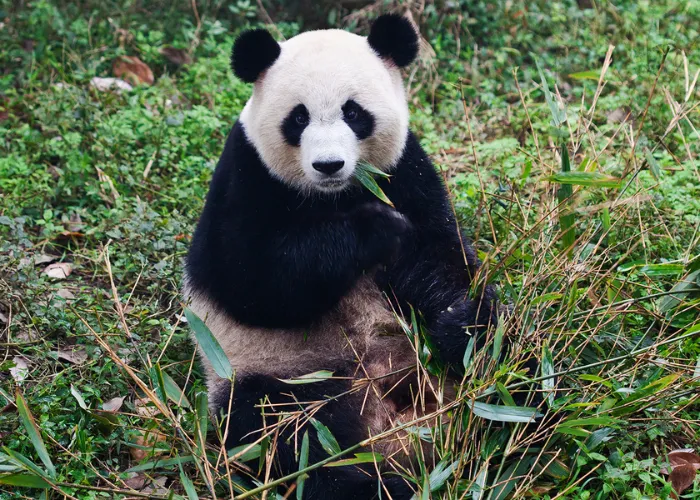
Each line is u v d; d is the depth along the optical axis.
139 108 7.86
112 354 4.46
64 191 7.12
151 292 6.02
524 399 4.68
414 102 8.38
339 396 4.59
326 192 4.97
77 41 8.90
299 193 4.90
